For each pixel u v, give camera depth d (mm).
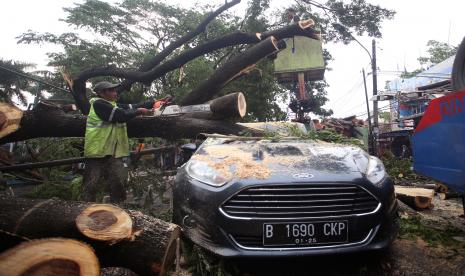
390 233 3277
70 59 17953
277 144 4352
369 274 3275
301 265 3475
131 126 5707
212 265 3189
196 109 6266
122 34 19656
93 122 4793
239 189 3100
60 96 17344
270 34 6895
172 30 20016
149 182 5871
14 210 2375
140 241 2396
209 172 3461
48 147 7152
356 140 4910
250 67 6750
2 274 1941
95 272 2014
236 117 6090
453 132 3545
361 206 3145
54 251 1989
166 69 7078
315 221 3043
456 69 4285
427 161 4008
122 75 7219
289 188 3086
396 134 21578
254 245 3072
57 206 2395
